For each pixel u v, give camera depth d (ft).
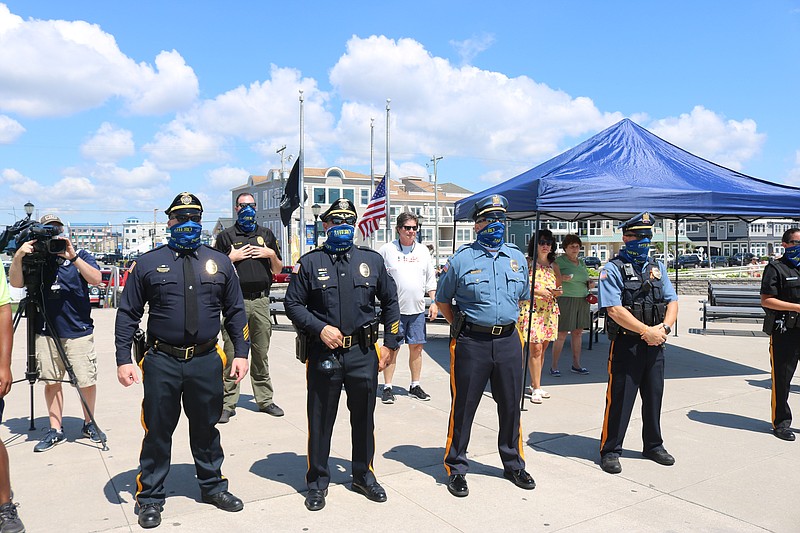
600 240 209.97
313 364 12.89
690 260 183.73
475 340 13.60
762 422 18.92
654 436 15.47
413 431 18.06
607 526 11.87
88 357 17.08
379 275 13.42
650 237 15.01
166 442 12.25
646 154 24.64
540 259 21.88
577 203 20.45
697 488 13.74
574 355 26.53
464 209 26.37
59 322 16.55
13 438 17.34
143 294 12.19
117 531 11.51
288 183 113.70
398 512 12.44
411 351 22.16
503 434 14.08
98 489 13.58
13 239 16.31
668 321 14.89
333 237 12.77
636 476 14.48
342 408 20.62
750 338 37.09
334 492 13.47
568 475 14.56
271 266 19.88
